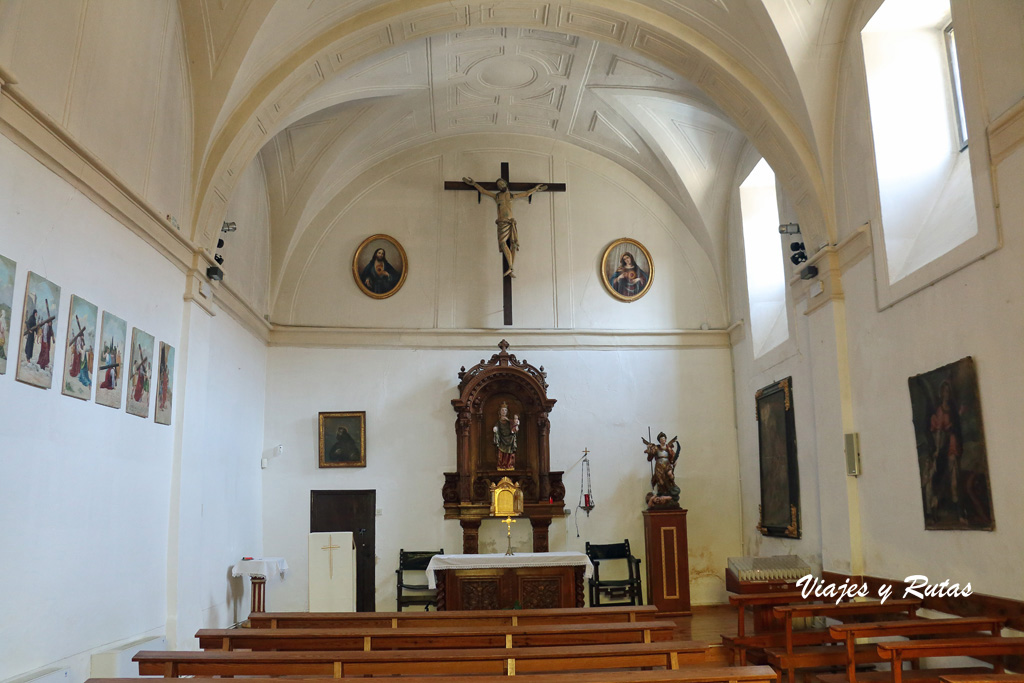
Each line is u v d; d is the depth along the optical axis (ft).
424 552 44.98
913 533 27.78
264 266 46.09
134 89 27.84
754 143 37.63
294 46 35.14
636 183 50.42
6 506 20.24
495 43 41.70
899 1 28.96
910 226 29.35
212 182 34.04
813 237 35.27
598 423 47.57
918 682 22.25
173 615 30.83
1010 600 22.30
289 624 27.66
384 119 45.68
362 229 48.85
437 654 19.74
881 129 30.19
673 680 16.92
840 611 25.86
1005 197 22.48
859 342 31.76
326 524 45.34
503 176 47.98
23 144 21.01
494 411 47.11
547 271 49.26
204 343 34.96
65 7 23.02
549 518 45.39
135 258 28.27
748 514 45.80
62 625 22.89
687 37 36.24
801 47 32.32
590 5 36.68
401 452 46.34
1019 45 21.74
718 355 48.88
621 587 44.45
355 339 47.44
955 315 25.13
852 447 31.91
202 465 34.76
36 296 21.59
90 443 24.81
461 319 48.26
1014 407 22.27
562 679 16.96
